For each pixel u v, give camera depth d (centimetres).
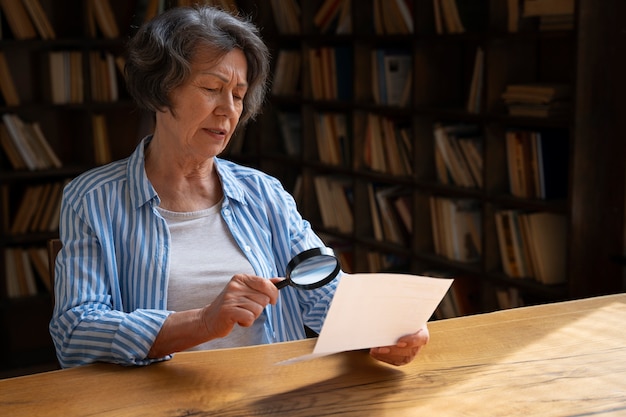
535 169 321
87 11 429
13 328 455
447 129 359
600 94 299
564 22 302
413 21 370
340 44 432
